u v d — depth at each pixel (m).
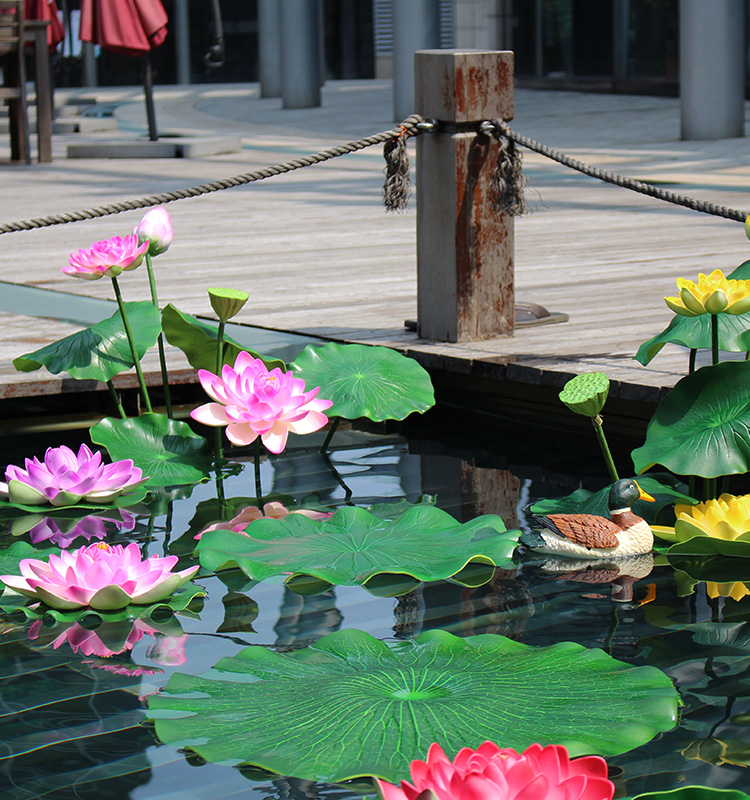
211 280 7.89
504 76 5.58
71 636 2.95
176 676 2.63
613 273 7.80
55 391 5.11
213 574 3.45
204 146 17.16
